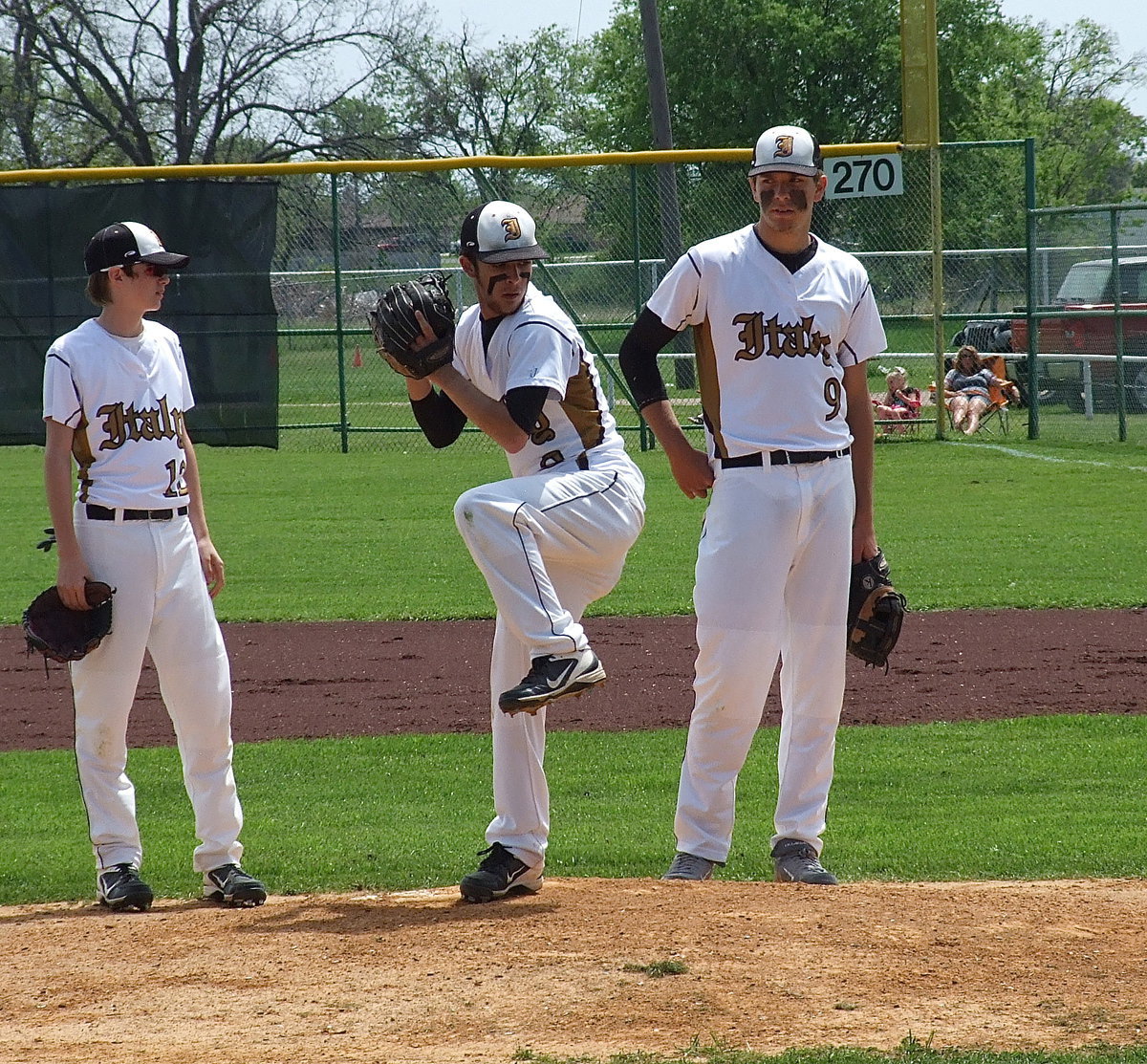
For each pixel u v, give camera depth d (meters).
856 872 18.41
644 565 42.00
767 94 159.12
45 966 14.18
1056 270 76.19
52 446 16.56
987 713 26.75
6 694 29.72
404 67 155.25
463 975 13.33
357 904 16.33
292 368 72.50
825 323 16.77
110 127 150.00
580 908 15.36
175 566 17.19
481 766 24.44
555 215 75.12
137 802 22.64
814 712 17.41
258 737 26.34
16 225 64.94
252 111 154.38
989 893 16.05
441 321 14.71
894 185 65.62
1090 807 21.28
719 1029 11.93
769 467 16.69
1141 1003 12.42
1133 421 73.75
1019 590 37.19
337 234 68.50
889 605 18.14
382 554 44.50
